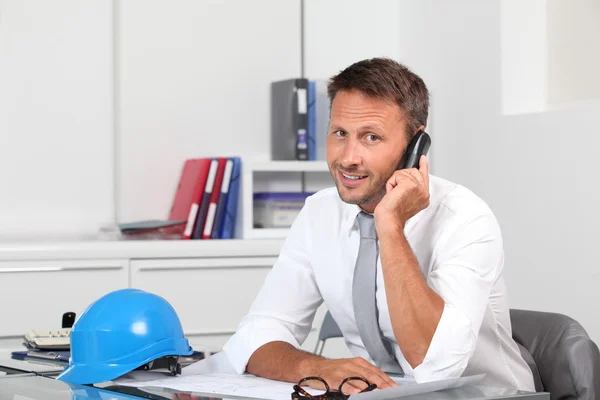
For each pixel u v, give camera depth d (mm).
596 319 3842
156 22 4664
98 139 4500
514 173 4324
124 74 4609
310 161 4637
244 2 4824
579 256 3930
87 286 3984
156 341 1846
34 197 4391
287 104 4676
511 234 4355
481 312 1970
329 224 2295
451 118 4789
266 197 4664
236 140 4820
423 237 2111
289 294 2318
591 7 4324
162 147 4680
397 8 5180
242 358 2078
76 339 1837
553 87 4410
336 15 5039
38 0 4391
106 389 1744
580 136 3924
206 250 4168
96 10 4492
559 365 2127
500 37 4398
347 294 2264
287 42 4918
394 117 1985
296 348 2047
